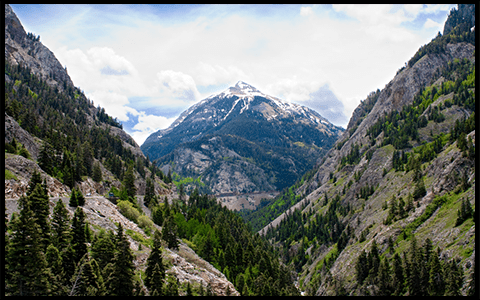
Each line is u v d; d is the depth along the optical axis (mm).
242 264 139375
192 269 103188
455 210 117688
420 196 148750
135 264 87375
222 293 99062
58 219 76000
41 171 105438
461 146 141250
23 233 59094
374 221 172500
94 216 102188
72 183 126562
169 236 121688
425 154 191750
